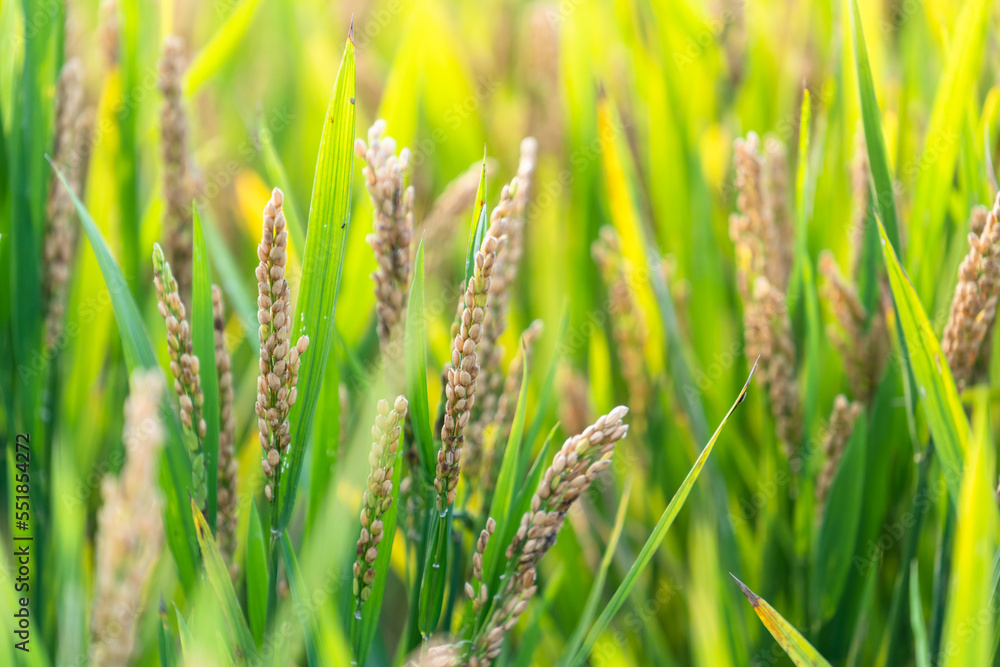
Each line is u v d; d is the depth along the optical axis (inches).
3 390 45.6
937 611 44.3
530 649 45.4
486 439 43.6
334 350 42.4
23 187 45.9
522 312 59.5
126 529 37.0
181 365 40.3
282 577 42.7
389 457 39.7
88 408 48.9
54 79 47.3
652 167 57.4
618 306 50.0
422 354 40.8
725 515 48.9
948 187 46.1
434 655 39.9
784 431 47.4
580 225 58.3
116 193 49.0
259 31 90.7
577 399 50.9
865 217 47.6
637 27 62.0
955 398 42.1
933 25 48.7
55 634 45.1
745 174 46.2
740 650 48.3
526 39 78.1
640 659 51.0
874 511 47.4
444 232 49.8
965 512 39.9
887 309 46.6
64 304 47.5
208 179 65.6
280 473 40.0
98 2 70.3
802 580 48.2
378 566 41.0
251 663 40.7
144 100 54.8
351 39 39.2
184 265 47.4
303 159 68.5
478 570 40.8
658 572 52.3
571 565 49.8
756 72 61.2
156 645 43.9
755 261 46.8
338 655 39.6
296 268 46.1
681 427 51.9
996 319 46.6
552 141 66.8
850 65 47.7
